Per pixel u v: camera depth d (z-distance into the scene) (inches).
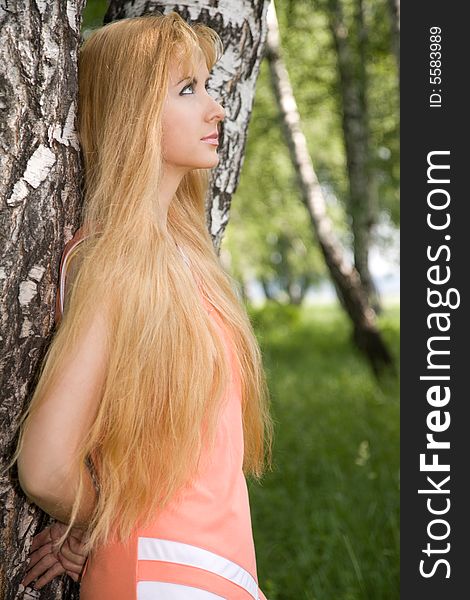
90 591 67.9
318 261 992.2
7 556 69.5
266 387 87.7
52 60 66.0
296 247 938.1
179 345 66.5
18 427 67.4
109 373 63.2
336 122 490.0
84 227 68.4
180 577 65.1
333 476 209.5
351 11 405.7
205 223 85.5
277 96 338.6
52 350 63.3
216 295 77.4
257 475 85.1
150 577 65.2
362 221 412.2
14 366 66.1
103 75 70.2
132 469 65.4
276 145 486.0
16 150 64.3
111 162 68.6
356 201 405.1
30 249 65.6
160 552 65.6
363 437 245.6
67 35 67.4
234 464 71.1
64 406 62.1
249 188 552.1
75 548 70.0
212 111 72.0
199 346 67.7
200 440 67.3
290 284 1075.3
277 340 563.2
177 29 70.0
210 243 83.4
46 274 67.1
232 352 74.4
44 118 65.8
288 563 159.0
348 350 492.4
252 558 70.6
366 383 352.8
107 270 64.4
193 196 83.0
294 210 656.4
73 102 68.7
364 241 415.2
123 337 63.6
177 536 66.0
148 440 66.1
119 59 69.6
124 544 66.2
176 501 67.0
